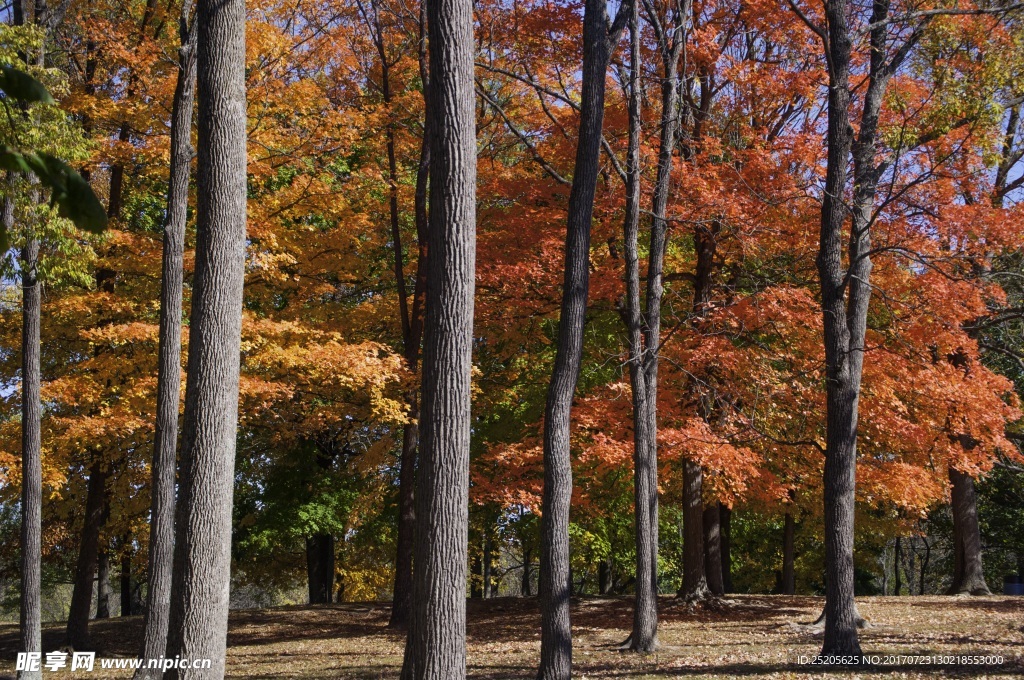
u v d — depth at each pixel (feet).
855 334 38.93
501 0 49.32
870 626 46.78
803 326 49.62
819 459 53.72
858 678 29.43
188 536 21.25
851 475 34.63
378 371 46.75
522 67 52.44
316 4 50.93
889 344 49.93
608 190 47.78
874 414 46.91
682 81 44.11
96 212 7.63
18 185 33.58
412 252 68.23
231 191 22.38
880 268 48.11
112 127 48.16
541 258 48.73
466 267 20.88
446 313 20.65
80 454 50.19
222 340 22.03
